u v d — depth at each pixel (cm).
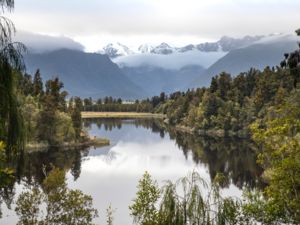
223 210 1500
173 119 18862
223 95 16525
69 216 2250
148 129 16638
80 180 6725
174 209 1470
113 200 5441
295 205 1752
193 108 16400
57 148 10069
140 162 8644
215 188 1547
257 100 14088
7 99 1000
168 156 9462
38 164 7712
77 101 14212
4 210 4050
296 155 1781
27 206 2212
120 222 4416
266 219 1858
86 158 8975
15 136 1043
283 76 14438
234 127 13850
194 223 1452
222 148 10706
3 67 966
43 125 10038
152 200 1641
